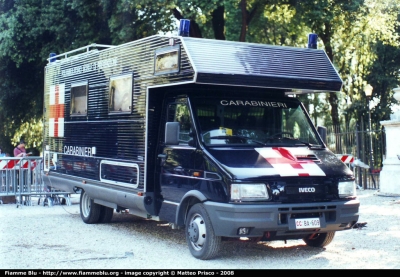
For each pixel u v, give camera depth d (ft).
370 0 67.56
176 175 27.20
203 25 66.39
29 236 31.99
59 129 41.42
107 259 25.63
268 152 25.80
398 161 49.19
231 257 26.03
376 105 98.68
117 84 32.94
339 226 25.30
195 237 25.59
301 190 24.25
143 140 29.58
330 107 93.81
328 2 61.87
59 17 63.93
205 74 25.39
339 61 84.69
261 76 26.61
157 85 28.48
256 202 23.50
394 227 33.78
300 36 69.46
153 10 60.29
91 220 36.70
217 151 25.39
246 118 27.61
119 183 32.01
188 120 27.09
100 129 34.83
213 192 24.40
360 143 59.41
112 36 62.54
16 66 70.49
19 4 65.62
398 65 97.96
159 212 28.99
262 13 67.62
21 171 47.50
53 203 48.11
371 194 51.83
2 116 82.69
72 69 39.65
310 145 27.91
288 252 27.25
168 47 27.58
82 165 37.29
